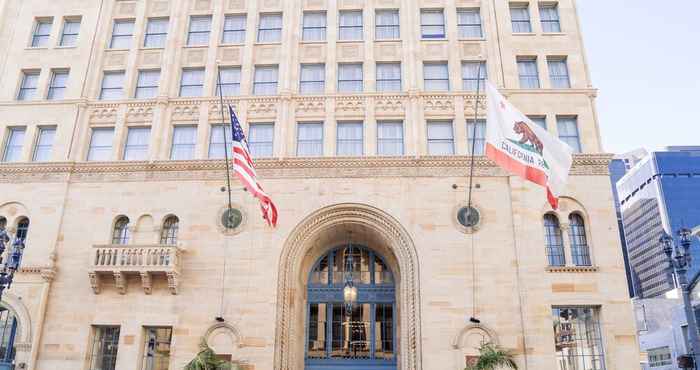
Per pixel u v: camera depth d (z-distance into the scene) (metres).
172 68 30.17
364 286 28.91
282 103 28.77
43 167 28.33
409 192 26.88
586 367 24.45
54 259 26.52
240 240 26.41
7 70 30.97
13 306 25.77
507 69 29.25
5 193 28.14
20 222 28.08
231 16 31.80
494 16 30.41
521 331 24.42
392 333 28.23
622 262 25.48
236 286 25.64
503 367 23.66
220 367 22.03
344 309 28.83
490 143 21.41
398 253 26.66
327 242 29.14
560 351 24.59
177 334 25.02
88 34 31.48
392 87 29.52
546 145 21.72
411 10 30.66
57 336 25.36
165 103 29.23
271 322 24.95
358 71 30.03
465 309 24.86
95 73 30.52
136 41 31.03
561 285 25.09
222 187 27.41
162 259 25.39
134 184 27.88
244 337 24.80
